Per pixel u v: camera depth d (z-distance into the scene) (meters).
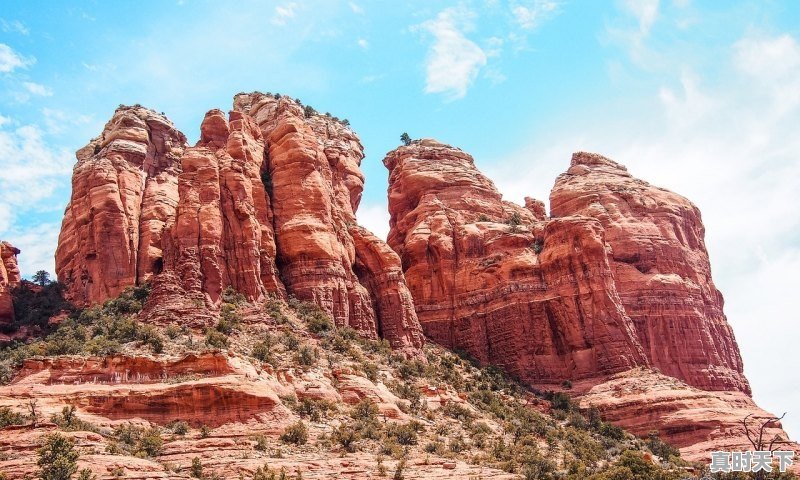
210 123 111.56
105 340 84.62
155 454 64.62
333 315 99.00
